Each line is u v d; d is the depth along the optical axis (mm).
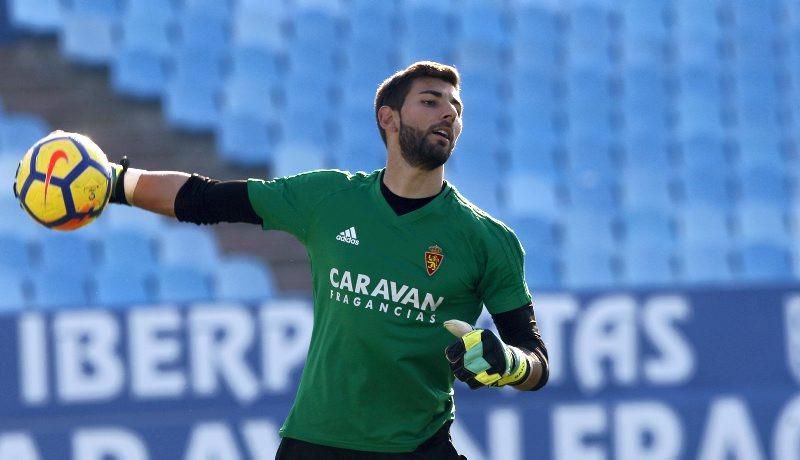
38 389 23719
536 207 44125
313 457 12719
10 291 33562
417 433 12633
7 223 35094
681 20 54188
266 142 43094
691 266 43719
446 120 12016
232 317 24891
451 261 12195
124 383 24203
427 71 12164
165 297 35312
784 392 27859
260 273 36281
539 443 26156
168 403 24375
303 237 12625
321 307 12602
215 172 41781
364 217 12297
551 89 49969
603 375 26953
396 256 12180
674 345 27469
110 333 24203
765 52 54062
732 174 48594
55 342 23891
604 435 26594
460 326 11273
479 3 51625
